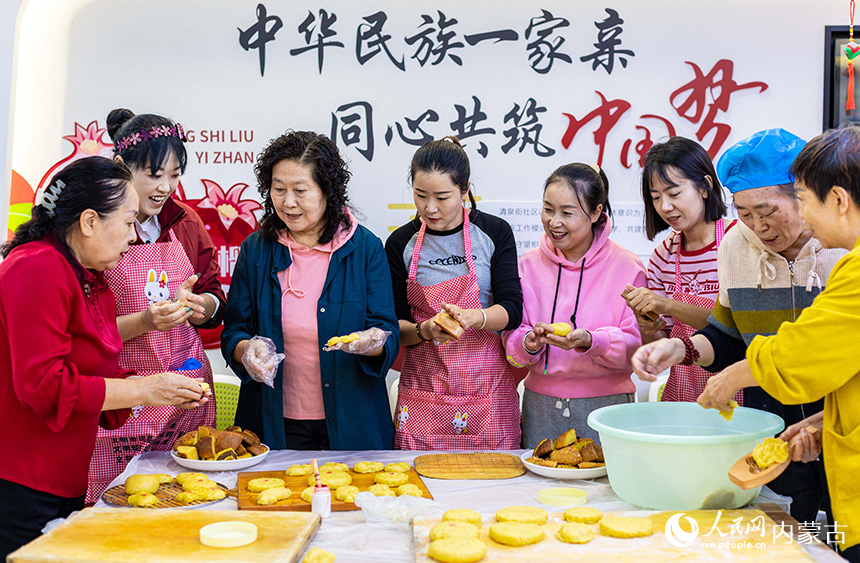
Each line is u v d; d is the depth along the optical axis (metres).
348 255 2.38
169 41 3.41
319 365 2.36
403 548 1.46
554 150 3.45
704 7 3.41
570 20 3.42
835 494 1.43
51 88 3.38
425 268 2.60
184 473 1.89
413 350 2.62
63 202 1.69
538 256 2.65
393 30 3.42
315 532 1.52
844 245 1.45
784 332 1.41
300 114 3.44
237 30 3.41
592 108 3.44
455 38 3.42
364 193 3.46
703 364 2.02
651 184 2.39
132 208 1.78
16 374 1.62
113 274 2.27
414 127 3.44
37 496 1.74
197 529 1.47
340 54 3.42
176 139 2.27
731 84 3.42
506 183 3.46
